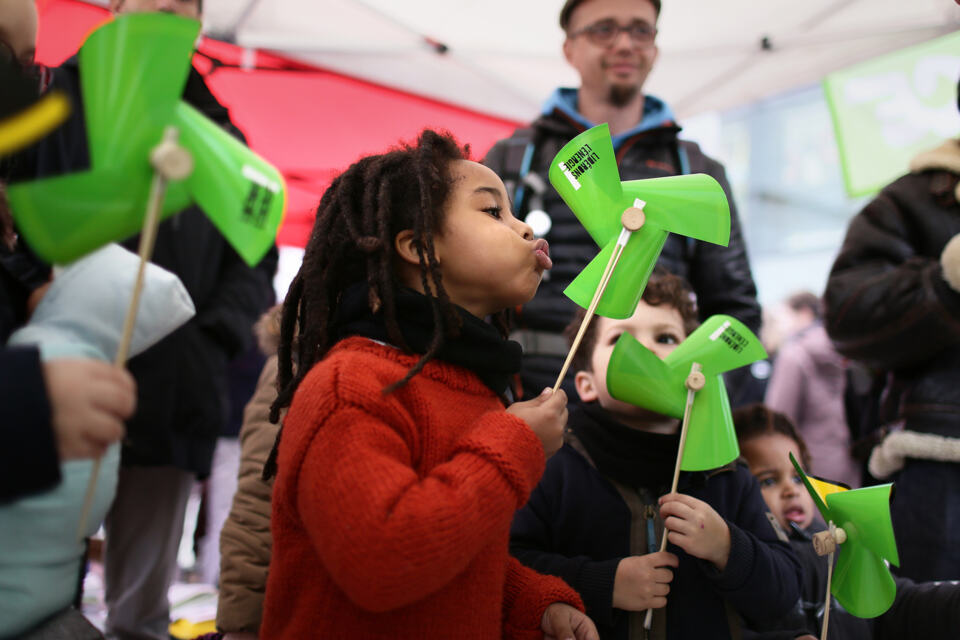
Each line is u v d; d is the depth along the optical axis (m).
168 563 1.84
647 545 1.31
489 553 1.00
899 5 2.51
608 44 2.05
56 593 0.85
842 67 2.73
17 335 0.90
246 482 1.49
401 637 0.91
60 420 0.71
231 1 2.54
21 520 0.82
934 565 1.53
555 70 2.85
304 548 0.97
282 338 1.12
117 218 0.79
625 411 1.42
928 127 2.52
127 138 0.80
